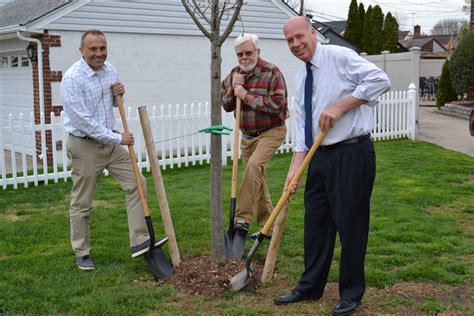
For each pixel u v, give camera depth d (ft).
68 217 23.39
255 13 49.73
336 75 13.11
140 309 14.11
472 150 40.68
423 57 150.20
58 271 16.75
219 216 16.48
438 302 14.21
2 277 16.33
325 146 13.39
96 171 16.80
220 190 16.46
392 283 15.44
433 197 25.34
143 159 37.37
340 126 13.14
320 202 13.88
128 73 43.70
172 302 14.57
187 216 22.68
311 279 14.17
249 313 13.62
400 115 46.24
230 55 49.01
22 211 24.72
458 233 20.01
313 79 13.44
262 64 18.21
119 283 15.79
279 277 16.01
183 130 35.83
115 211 23.99
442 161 35.12
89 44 16.17
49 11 39.29
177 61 45.80
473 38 64.34
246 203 17.98
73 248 17.04
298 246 18.61
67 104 16.15
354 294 13.57
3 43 44.21
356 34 106.63
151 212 23.29
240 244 17.63
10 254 18.70
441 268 16.33
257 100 17.78
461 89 65.87
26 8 45.19
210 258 17.04
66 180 32.07
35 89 40.47
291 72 52.47
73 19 40.45
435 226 20.76
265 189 19.22
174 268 16.49
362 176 13.23
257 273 16.08
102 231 20.84
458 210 23.54
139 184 16.40
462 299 14.49
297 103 14.05
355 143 13.20
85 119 16.10
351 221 13.33
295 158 14.29
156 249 16.65
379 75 12.67
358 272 13.55
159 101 45.32
